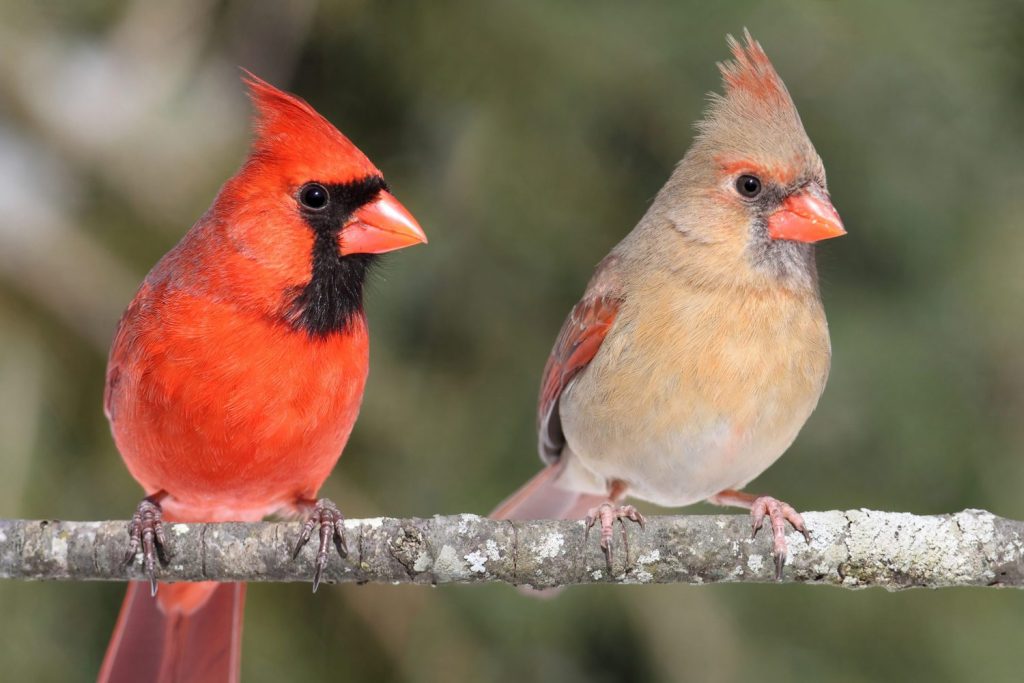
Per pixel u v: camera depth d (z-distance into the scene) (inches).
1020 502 371.6
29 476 331.9
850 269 383.2
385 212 261.0
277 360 255.4
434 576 245.6
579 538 246.7
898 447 371.6
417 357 369.1
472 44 378.3
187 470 264.8
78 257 356.8
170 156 379.2
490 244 371.2
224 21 404.8
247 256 255.9
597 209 374.0
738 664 351.6
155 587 245.3
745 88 278.7
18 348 343.3
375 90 399.9
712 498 291.7
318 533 245.0
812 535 246.8
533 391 364.2
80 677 336.2
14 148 377.1
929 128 378.6
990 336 378.9
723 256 271.0
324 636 347.3
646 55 371.6
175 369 253.6
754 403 268.1
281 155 259.1
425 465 355.6
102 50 400.5
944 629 361.1
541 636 348.5
